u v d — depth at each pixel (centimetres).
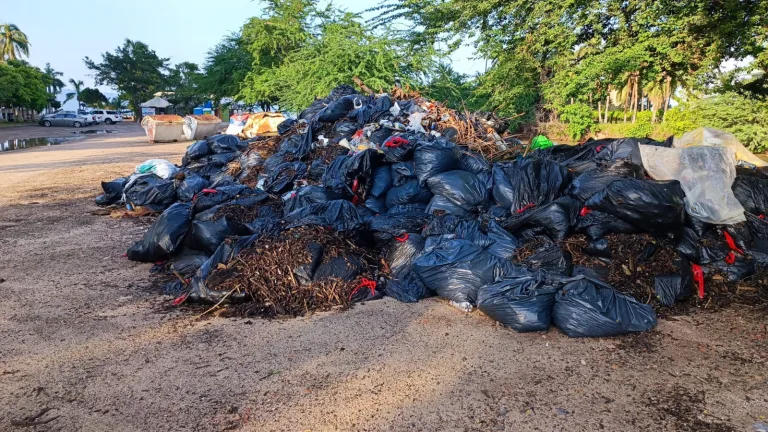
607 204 404
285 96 1784
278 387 282
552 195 465
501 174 509
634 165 452
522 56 1589
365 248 461
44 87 5019
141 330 357
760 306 384
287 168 651
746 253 421
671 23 1178
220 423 250
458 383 285
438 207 495
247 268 403
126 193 743
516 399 269
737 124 1250
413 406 263
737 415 254
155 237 484
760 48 1098
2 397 273
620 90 1925
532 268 404
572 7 1343
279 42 2286
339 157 583
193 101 5762
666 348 324
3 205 798
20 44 5650
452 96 1672
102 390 280
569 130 1812
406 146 548
